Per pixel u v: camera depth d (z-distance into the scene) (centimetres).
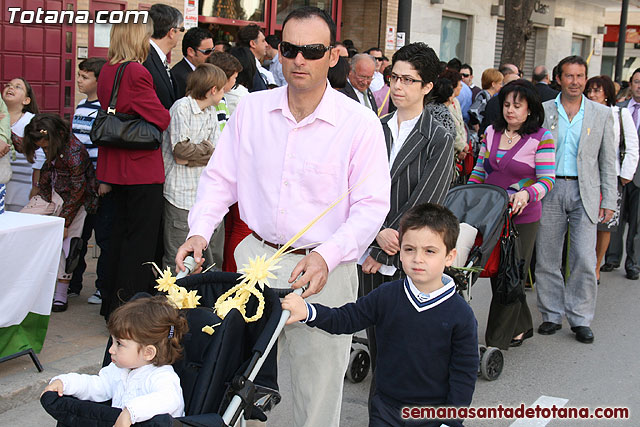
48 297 487
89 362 501
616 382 546
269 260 302
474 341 325
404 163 406
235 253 370
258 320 300
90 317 598
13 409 452
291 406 486
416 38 1741
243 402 270
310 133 339
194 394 269
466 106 1096
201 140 571
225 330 273
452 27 1930
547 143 560
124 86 521
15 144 608
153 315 271
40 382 468
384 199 335
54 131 570
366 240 328
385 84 931
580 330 636
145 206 543
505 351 606
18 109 619
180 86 689
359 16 1574
